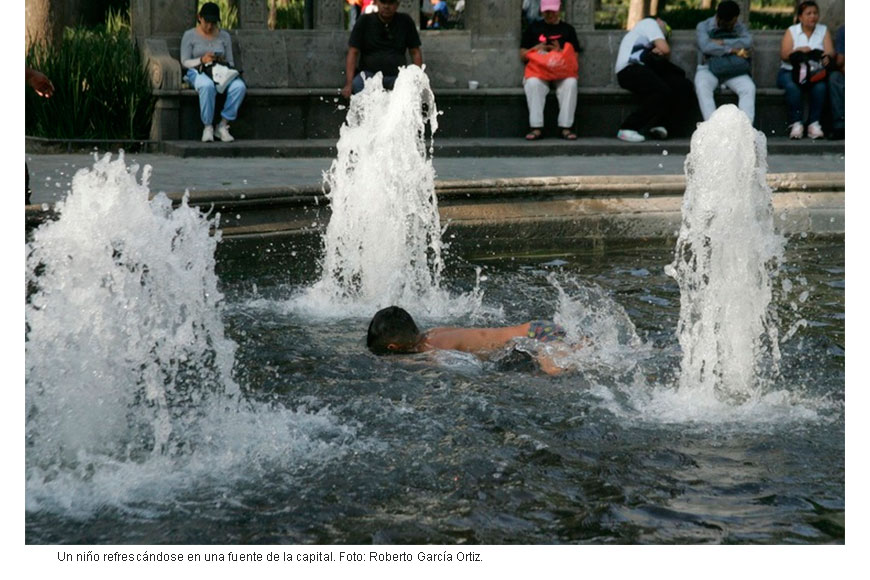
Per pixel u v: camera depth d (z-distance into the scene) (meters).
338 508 3.51
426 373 4.88
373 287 6.67
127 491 3.64
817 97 13.41
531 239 8.47
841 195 9.28
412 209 7.04
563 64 13.02
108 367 4.18
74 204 4.25
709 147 4.63
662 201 8.92
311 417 4.30
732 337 4.62
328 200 7.94
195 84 12.02
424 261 7.16
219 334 5.41
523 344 5.08
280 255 7.48
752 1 22.56
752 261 4.62
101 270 4.23
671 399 4.56
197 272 4.58
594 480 3.72
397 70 12.21
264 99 12.62
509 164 11.52
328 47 13.02
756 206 4.63
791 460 3.91
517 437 4.10
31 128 12.30
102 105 12.28
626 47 13.39
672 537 3.32
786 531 3.36
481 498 3.58
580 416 4.33
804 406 4.48
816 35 13.52
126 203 4.30
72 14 20.47
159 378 4.55
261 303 6.36
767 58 13.98
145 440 4.06
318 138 12.87
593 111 13.65
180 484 3.70
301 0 19.97
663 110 13.25
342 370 4.92
